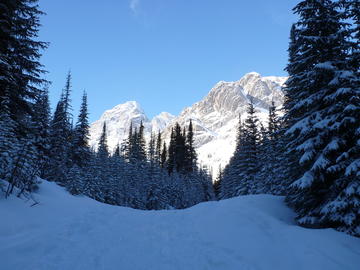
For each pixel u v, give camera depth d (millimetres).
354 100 10844
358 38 11930
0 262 6785
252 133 33438
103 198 35250
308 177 11523
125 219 13055
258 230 10625
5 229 8953
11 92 16672
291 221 12758
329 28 13031
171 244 9531
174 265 7668
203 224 12102
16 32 17094
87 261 7465
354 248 8711
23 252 7559
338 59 12469
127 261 7734
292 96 16578
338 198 10406
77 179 24719
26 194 13914
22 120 18062
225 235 10492
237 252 8922
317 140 11891
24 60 17703
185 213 14500
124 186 44688
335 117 11438
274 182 23344
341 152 11555
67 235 9469
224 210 13484
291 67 14539
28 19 17969
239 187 32406
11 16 16734
